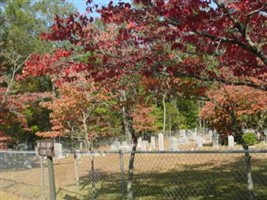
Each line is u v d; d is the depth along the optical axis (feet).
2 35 104.78
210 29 18.20
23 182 41.78
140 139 89.86
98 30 23.62
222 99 32.27
